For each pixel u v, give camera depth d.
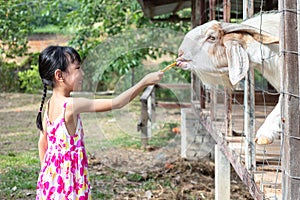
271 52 2.88
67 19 9.03
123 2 8.70
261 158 2.93
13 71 12.70
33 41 13.27
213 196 4.88
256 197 2.46
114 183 5.35
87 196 2.55
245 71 2.84
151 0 6.60
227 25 3.06
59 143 2.50
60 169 2.49
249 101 2.79
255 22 2.99
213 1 4.41
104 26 8.73
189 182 5.40
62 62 2.53
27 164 6.09
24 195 4.79
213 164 6.05
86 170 2.57
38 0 9.42
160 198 4.82
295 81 1.82
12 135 8.05
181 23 9.20
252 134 2.73
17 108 10.75
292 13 1.80
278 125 2.61
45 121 2.62
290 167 1.83
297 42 1.81
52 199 2.48
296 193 1.83
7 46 10.90
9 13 8.98
